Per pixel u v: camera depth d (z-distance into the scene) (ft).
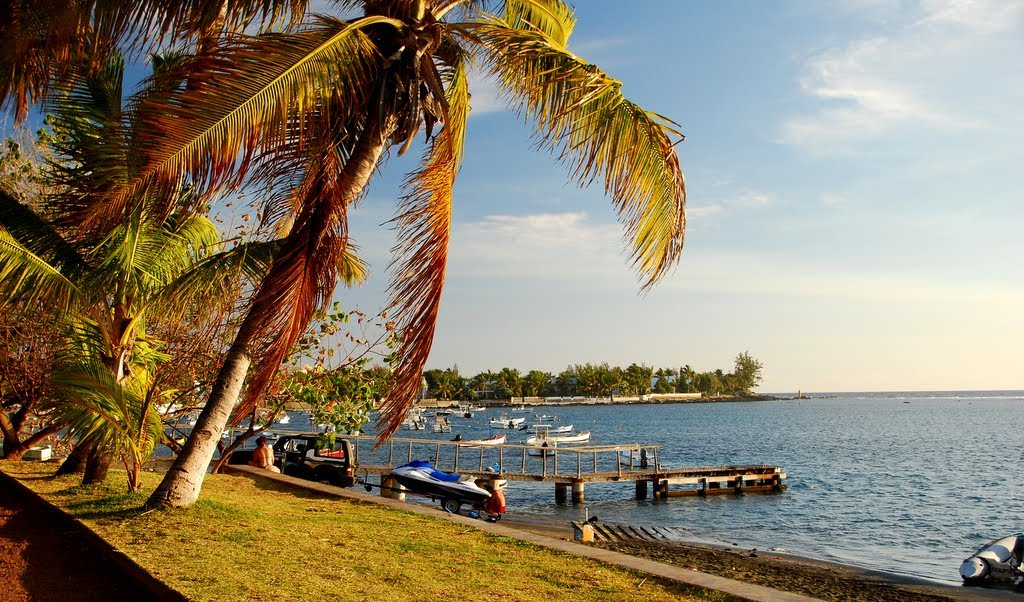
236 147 22.53
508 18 36.86
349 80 25.49
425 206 28.91
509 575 23.18
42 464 53.88
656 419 453.99
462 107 34.12
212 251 41.06
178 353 48.01
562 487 94.32
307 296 28.19
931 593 44.01
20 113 31.76
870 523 81.20
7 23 28.32
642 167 30.68
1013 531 76.54
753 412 576.61
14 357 47.09
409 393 27.35
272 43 23.11
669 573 23.84
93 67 30.42
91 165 26.66
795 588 43.68
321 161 28.40
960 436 255.29
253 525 28.58
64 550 25.54
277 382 52.31
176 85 22.74
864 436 261.03
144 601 19.62
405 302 27.86
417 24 29.43
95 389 30.81
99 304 35.24
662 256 31.14
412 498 76.43
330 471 64.44
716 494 104.99
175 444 48.52
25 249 28.66
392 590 20.24
